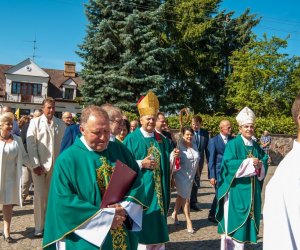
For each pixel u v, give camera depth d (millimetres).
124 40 21828
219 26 31516
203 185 11945
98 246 2643
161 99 22797
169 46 28016
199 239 6082
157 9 23141
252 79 27547
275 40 27078
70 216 2678
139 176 3082
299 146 2092
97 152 2969
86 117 2885
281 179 2047
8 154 5691
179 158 6191
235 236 5062
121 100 22000
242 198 5105
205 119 18078
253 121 5320
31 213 7449
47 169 5910
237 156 5219
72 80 47094
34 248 5391
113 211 2701
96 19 23094
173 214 7023
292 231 1972
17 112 15797
